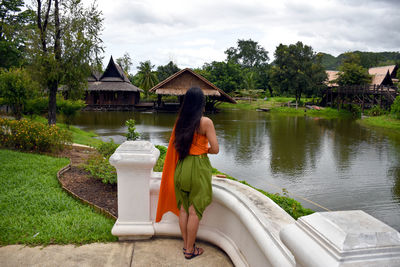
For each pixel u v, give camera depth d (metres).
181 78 32.31
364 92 36.62
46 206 3.46
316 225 1.09
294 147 15.26
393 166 11.41
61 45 13.89
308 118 33.31
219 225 2.39
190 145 2.09
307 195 7.99
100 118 29.56
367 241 0.96
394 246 0.96
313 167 11.12
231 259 2.13
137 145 2.48
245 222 1.83
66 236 2.59
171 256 2.30
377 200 7.66
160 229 2.55
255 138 18.09
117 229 2.50
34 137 7.13
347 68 45.31
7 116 17.38
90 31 14.08
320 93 50.75
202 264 2.20
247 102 55.03
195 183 2.09
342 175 10.05
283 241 1.22
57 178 4.68
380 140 18.12
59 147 7.78
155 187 2.48
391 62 91.50
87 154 7.93
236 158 12.45
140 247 2.44
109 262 2.23
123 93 42.72
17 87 15.02
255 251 1.80
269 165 11.33
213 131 2.10
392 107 29.75
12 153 6.29
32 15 14.03
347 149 14.95
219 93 32.41
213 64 60.94
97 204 3.76
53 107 14.61
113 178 4.40
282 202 5.52
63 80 13.59
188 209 2.18
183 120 2.12
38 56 13.27
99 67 14.91
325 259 0.96
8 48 31.14
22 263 2.20
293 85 49.34
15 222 2.94
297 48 49.50
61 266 2.17
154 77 60.06
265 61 92.25
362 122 29.33
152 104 44.00
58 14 13.72
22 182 4.31
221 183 2.48
